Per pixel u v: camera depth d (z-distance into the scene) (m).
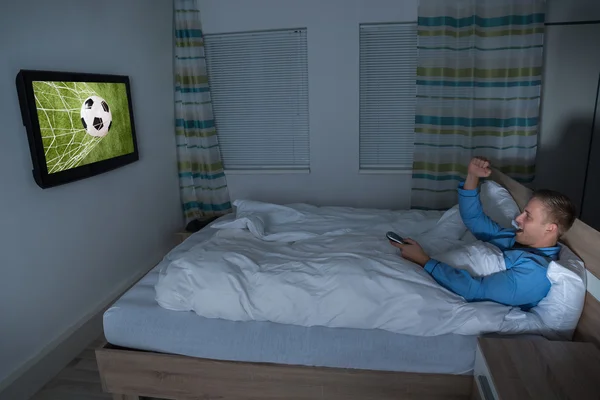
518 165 3.28
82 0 2.50
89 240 2.62
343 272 1.82
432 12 3.13
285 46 3.49
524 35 3.04
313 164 3.66
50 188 2.28
